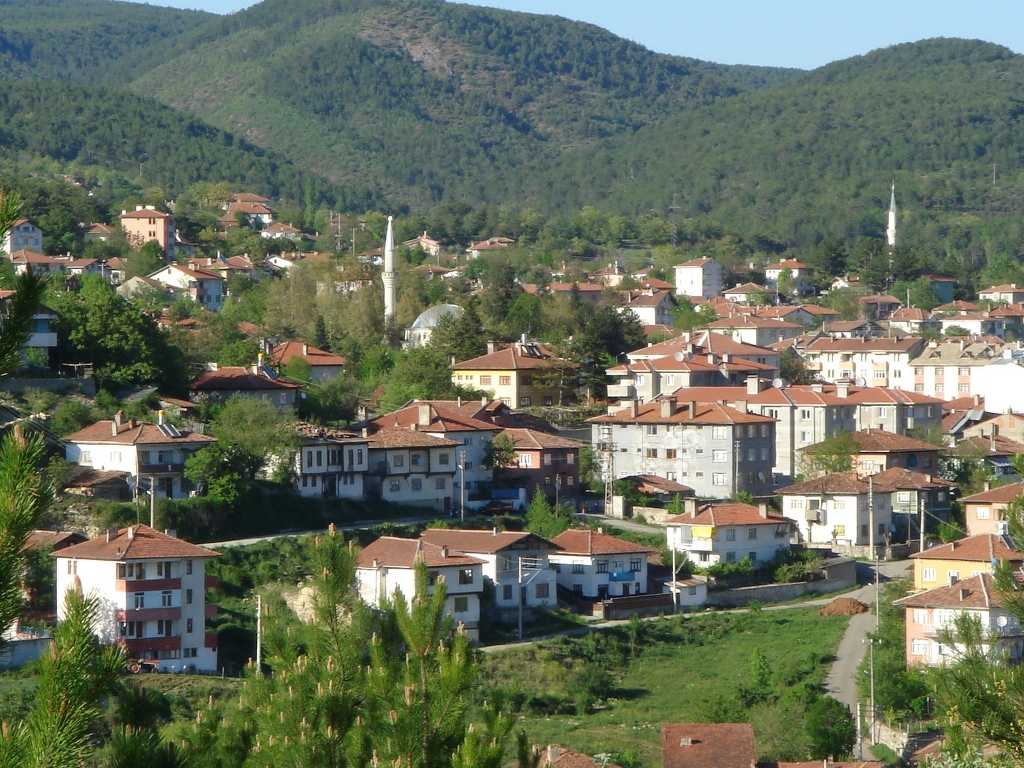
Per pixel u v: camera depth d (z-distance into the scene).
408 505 122.56
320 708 27.19
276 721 27.42
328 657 28.17
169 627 86.12
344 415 147.50
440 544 104.50
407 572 94.06
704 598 109.44
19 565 15.38
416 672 26.03
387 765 24.97
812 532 126.75
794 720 78.00
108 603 85.44
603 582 108.00
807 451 143.75
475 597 96.06
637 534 120.12
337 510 115.75
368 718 26.58
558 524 116.75
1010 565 25.56
